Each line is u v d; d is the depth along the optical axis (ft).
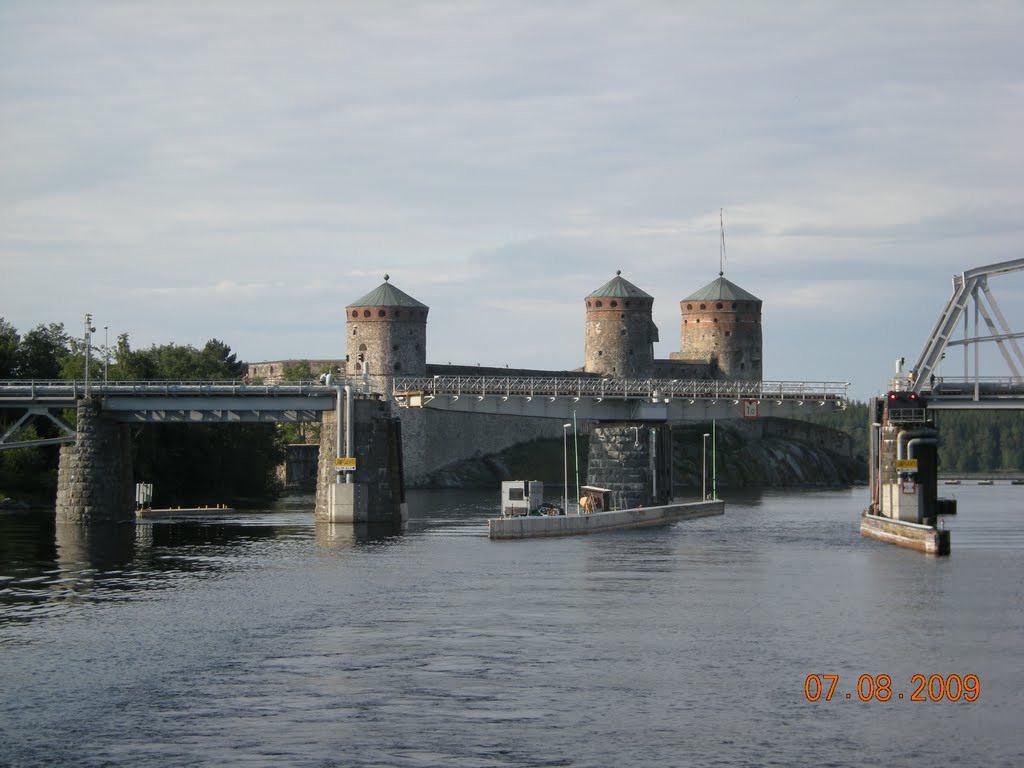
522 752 143.95
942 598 239.09
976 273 348.38
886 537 345.51
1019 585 255.91
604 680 173.06
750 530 386.52
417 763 140.46
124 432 388.78
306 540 337.31
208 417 384.47
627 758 142.31
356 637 199.62
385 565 284.00
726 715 157.58
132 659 184.34
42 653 188.03
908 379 354.33
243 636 200.23
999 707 161.68
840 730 152.25
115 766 139.64
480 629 206.18
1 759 141.69
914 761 142.20
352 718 155.63
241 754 143.13
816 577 267.80
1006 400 350.23
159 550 311.06
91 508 374.84
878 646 194.70
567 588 249.96
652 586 252.83
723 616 218.59
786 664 182.80
